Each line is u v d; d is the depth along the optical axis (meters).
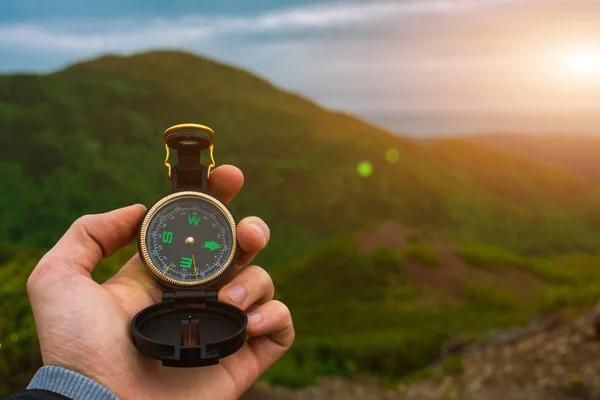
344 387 12.15
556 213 137.00
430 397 11.41
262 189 109.38
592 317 12.07
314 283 37.31
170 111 137.38
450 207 118.88
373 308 29.59
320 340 17.39
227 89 151.00
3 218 84.38
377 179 120.06
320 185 112.88
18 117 118.44
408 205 115.75
